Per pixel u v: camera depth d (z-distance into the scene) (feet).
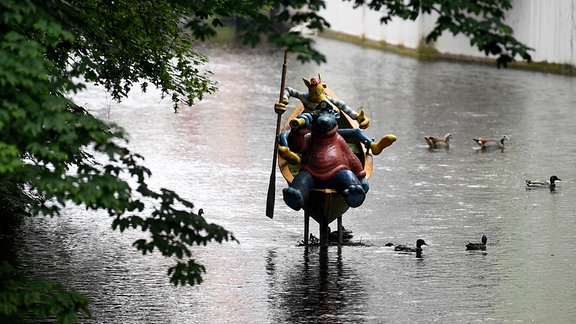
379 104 239.30
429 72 311.06
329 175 112.98
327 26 81.92
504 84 279.49
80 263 109.70
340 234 118.21
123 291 100.42
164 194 78.18
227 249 116.26
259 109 229.25
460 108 233.14
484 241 116.06
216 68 309.83
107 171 75.87
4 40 72.69
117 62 114.21
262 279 104.88
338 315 93.56
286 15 81.30
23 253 113.19
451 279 104.53
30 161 121.19
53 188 71.82
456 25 89.61
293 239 120.98
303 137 113.60
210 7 83.61
